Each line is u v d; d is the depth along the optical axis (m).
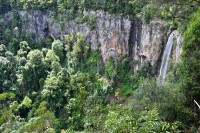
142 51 60.47
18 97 70.12
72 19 75.69
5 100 67.62
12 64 73.94
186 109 21.73
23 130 54.00
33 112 63.31
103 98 61.00
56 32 82.69
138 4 59.53
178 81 27.55
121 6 64.00
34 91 69.56
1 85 72.75
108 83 64.56
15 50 86.44
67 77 65.12
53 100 62.25
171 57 48.62
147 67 59.12
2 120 61.47
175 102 22.53
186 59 23.66
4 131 56.38
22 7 87.88
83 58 72.19
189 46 23.58
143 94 27.48
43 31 86.19
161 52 55.53
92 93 61.84
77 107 54.31
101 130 20.03
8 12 90.69
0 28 90.06
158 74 56.94
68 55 74.62
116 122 14.66
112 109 25.11
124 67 64.56
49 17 83.06
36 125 54.38
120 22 64.31
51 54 74.69
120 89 61.94
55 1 80.38
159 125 14.48
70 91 62.78
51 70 71.88
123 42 64.88
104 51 69.31
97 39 70.62
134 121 14.79
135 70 62.91
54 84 63.00
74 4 74.94
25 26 89.19
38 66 70.75
